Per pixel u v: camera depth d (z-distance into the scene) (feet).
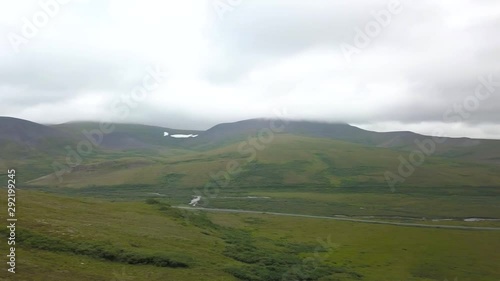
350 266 251.80
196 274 158.20
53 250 153.79
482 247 335.06
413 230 398.83
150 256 165.58
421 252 312.09
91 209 255.91
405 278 238.27
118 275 141.49
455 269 271.08
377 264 269.03
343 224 421.59
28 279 117.50
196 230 258.16
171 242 202.80
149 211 288.71
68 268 137.08
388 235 369.09
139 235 201.87
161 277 147.95
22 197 251.19
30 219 185.16
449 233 387.96
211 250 207.62
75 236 172.04
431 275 255.50
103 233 188.65
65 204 256.93
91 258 155.12
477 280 249.75
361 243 334.24
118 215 250.16
